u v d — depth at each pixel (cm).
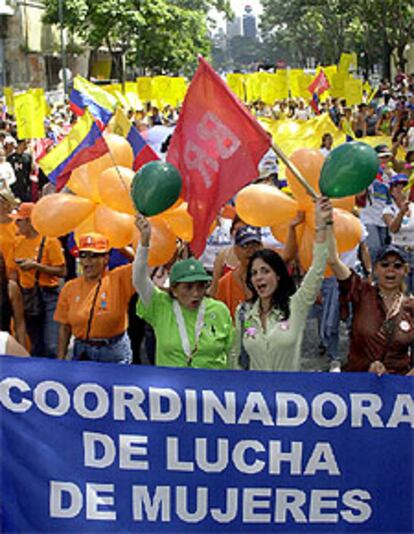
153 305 525
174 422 440
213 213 512
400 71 5762
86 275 612
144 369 440
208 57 5916
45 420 437
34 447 436
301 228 572
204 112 504
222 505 443
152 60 5347
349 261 811
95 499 439
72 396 437
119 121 884
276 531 445
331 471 444
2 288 573
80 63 5991
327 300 828
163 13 5056
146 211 486
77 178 623
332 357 841
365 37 6856
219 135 501
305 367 866
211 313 523
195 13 5312
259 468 442
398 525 446
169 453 441
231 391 440
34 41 5406
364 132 2277
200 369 441
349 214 559
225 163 502
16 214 723
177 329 519
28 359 436
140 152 711
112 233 606
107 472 440
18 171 1457
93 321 610
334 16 7731
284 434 441
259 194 556
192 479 441
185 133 516
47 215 614
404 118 2122
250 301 521
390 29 6022
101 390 438
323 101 2736
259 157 488
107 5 4838
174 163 526
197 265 517
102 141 619
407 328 516
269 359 501
